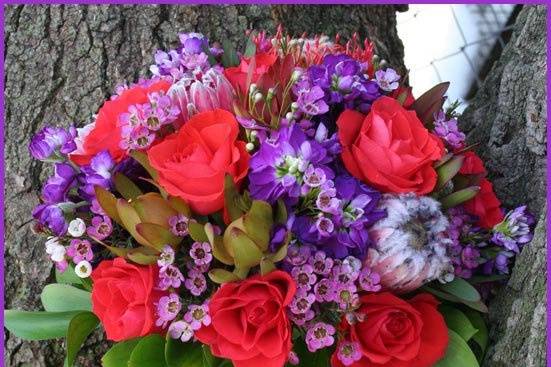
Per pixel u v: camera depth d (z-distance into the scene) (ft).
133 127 1.95
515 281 2.06
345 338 1.93
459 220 2.04
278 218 1.89
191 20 2.59
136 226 1.86
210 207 1.91
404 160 1.93
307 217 1.88
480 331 2.07
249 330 1.88
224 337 1.87
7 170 2.52
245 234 1.80
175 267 1.89
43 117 2.54
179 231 1.91
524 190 2.27
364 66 2.14
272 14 2.65
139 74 2.54
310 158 1.85
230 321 1.88
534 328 1.97
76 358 2.39
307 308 1.85
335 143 1.92
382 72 2.12
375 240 1.89
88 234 1.96
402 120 1.99
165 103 1.98
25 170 2.51
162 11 2.58
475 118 2.50
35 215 2.01
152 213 1.90
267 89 1.99
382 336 1.92
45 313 2.18
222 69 2.18
